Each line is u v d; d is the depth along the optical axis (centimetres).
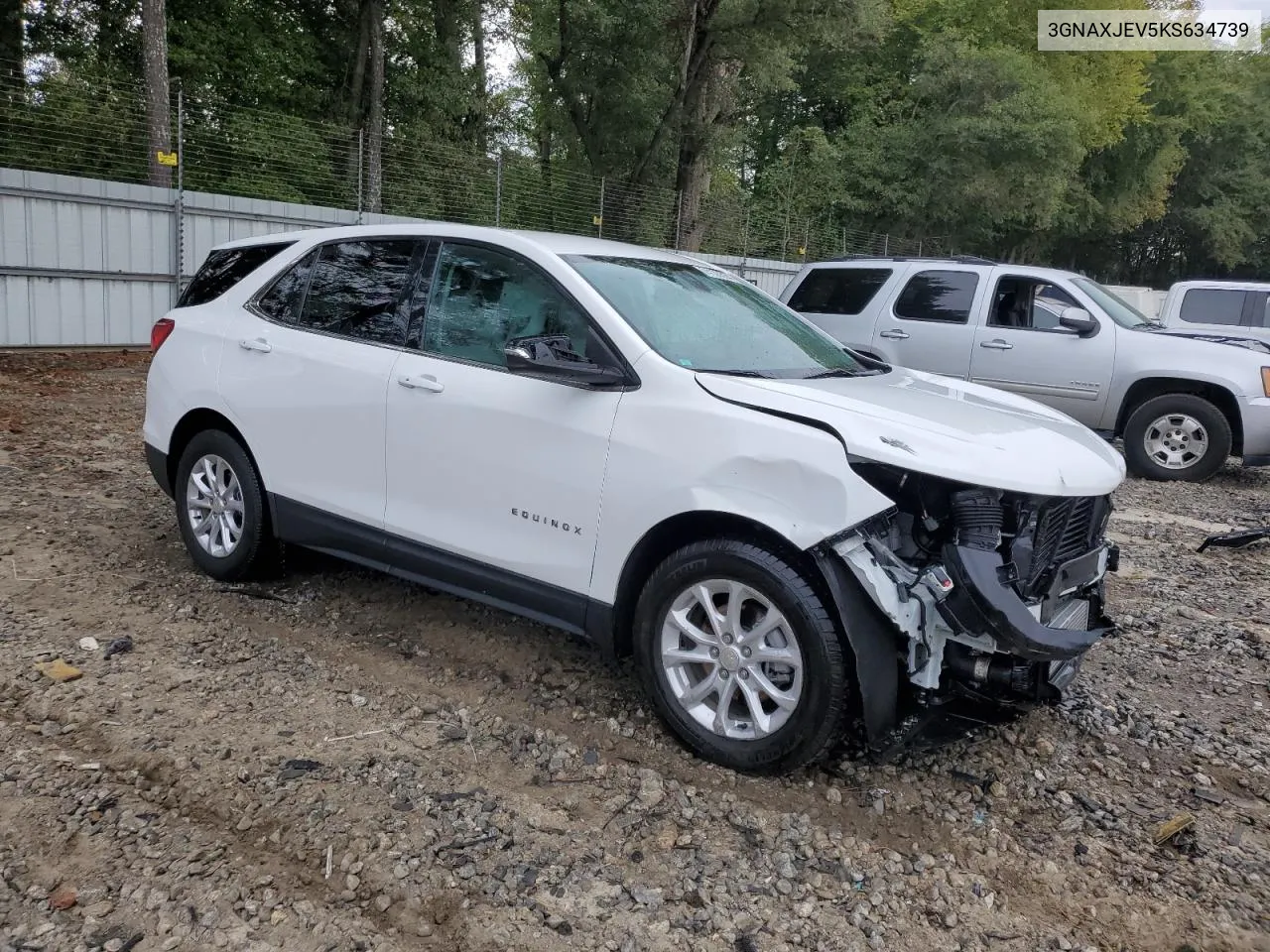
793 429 339
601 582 376
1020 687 349
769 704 357
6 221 1315
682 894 291
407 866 294
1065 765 384
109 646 430
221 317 518
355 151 1833
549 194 2108
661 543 373
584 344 391
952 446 333
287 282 498
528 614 403
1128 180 4134
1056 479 340
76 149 1542
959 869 314
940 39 3077
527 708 400
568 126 2744
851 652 331
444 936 269
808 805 341
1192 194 4825
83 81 1667
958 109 2997
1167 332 995
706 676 365
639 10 2402
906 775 365
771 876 302
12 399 1032
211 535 518
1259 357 943
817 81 3553
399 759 354
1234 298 1254
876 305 1077
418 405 424
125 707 379
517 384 400
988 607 315
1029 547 338
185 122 1677
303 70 2355
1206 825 347
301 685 409
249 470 495
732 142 2734
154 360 547
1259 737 416
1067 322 974
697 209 2452
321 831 308
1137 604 582
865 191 3134
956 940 280
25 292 1348
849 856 315
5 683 392
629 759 364
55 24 2034
